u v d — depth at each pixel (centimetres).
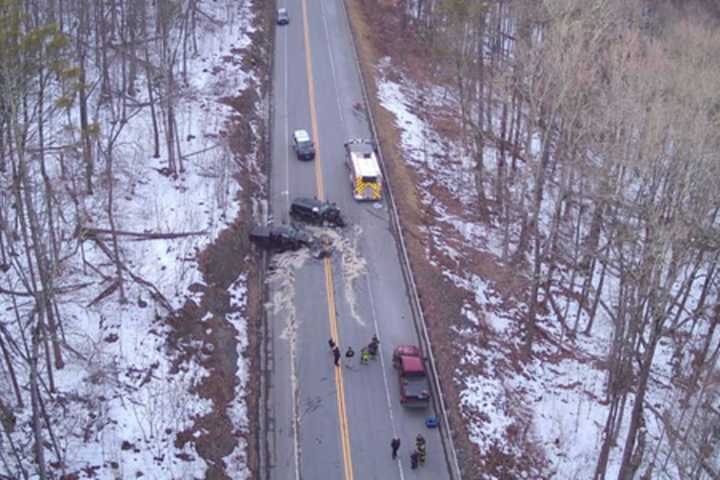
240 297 4719
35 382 2989
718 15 7338
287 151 6334
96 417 3553
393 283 5006
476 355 4603
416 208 5806
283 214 5575
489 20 7444
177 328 4166
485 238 5769
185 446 3616
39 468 2998
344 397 4166
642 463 4106
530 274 5384
